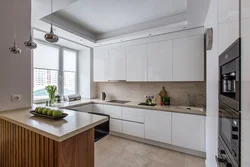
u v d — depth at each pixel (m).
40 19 2.23
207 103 1.95
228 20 0.97
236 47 0.77
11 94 1.82
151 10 2.42
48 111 1.45
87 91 3.96
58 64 3.50
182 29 2.58
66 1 1.76
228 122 0.95
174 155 2.41
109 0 2.12
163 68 2.84
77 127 1.17
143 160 2.26
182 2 2.18
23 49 1.93
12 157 1.47
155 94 3.28
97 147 2.70
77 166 1.21
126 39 3.19
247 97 0.64
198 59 2.52
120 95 3.77
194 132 2.33
